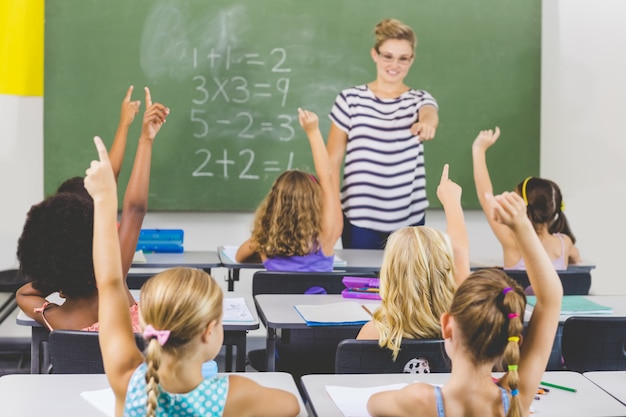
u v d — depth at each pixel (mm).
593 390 2000
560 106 5449
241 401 1612
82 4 4965
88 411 1800
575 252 3992
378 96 5203
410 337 2242
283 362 3004
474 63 5301
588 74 5441
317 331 2932
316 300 3062
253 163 5184
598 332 2631
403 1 5211
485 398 1629
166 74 5070
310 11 5145
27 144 5023
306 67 5168
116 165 4375
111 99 5035
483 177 4449
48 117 4984
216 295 1588
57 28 4953
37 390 1927
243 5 5094
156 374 1509
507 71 5336
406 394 1672
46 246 2432
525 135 5387
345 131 5211
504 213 1616
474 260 4285
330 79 5184
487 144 4461
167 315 1530
